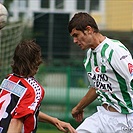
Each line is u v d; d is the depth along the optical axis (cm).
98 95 1648
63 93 3759
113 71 1549
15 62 1255
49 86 3875
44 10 6003
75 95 3750
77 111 1706
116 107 1594
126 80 1541
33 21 5347
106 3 6038
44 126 3712
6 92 1248
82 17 1559
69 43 5378
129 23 5919
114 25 5972
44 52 5356
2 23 1506
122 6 5959
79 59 5044
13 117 1212
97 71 1591
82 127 1639
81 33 1558
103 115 1628
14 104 1227
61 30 5466
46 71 3894
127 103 1575
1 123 1221
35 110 1219
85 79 3906
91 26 1559
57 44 5400
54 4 6066
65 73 3881
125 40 5181
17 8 5856
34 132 1245
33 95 1228
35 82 1251
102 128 1625
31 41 1269
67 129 1477
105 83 1580
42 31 5441
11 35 3531
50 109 3759
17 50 1253
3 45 3469
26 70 1246
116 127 1606
